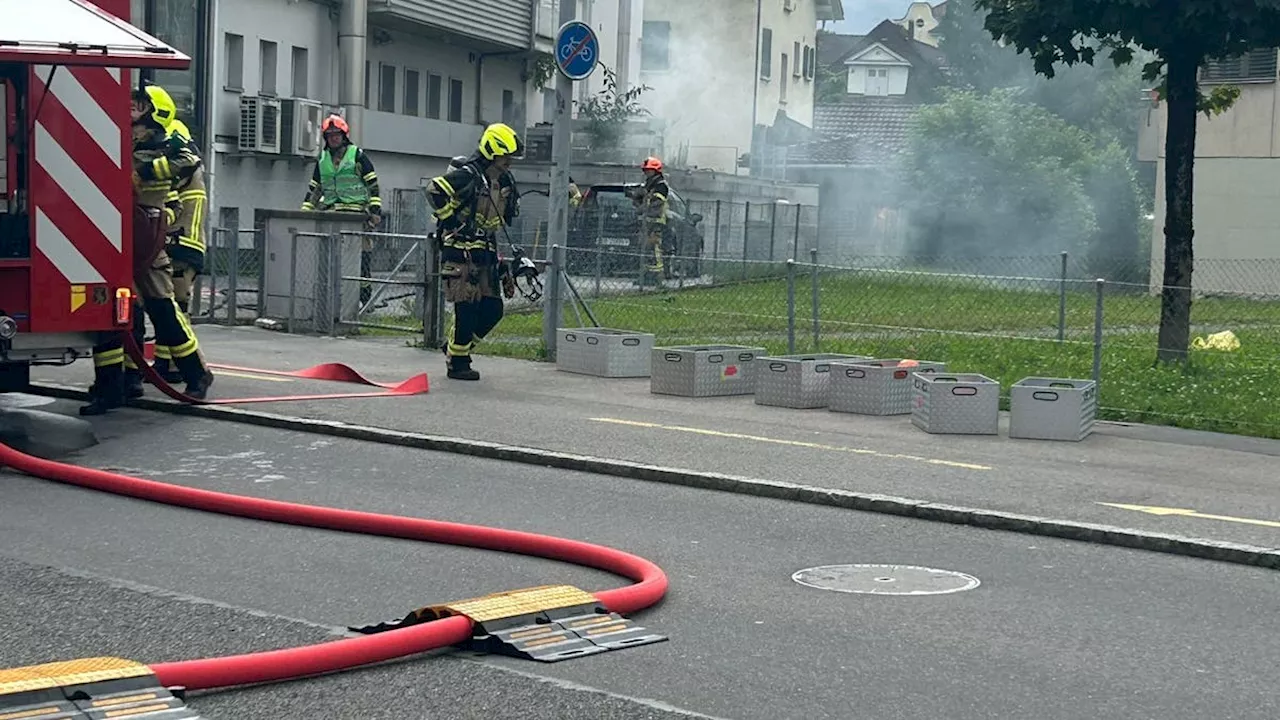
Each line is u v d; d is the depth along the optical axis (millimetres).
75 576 7008
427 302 16500
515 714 5258
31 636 6074
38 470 9234
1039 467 10414
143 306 11789
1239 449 11547
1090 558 7957
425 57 39625
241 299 19891
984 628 6504
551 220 15797
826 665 5922
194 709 5230
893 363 13109
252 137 31750
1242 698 5637
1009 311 23281
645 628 6363
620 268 24234
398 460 10250
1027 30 15398
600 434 11109
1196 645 6332
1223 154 32156
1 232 10328
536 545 7645
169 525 8133
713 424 11852
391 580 7125
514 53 42656
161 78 30031
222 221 31812
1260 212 31938
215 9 30969
